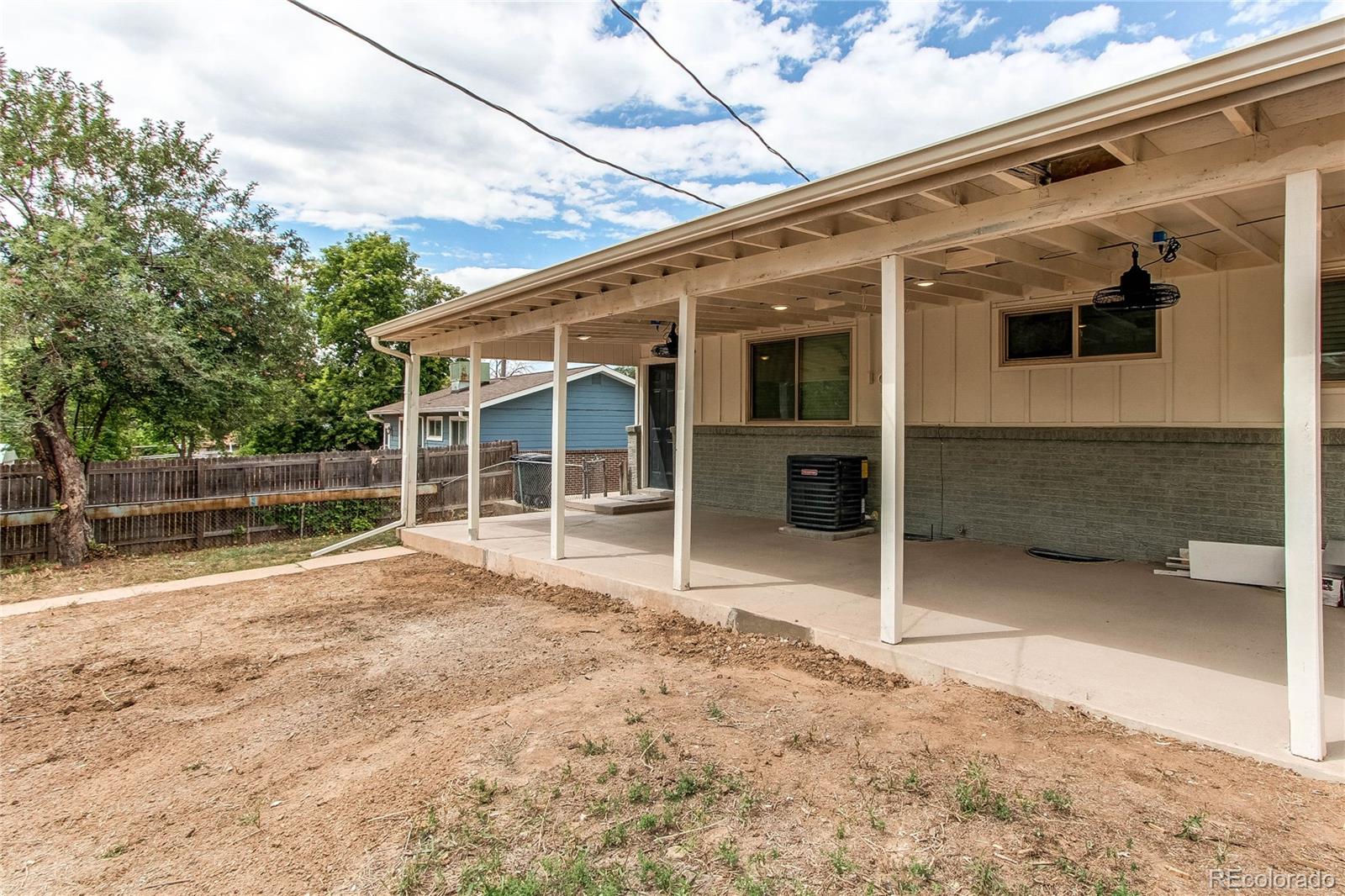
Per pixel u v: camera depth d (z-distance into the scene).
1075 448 6.02
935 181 3.30
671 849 2.26
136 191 9.62
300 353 11.13
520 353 9.75
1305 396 2.54
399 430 22.69
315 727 3.47
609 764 2.84
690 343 5.23
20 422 8.00
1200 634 3.90
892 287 3.95
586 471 11.80
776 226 4.07
